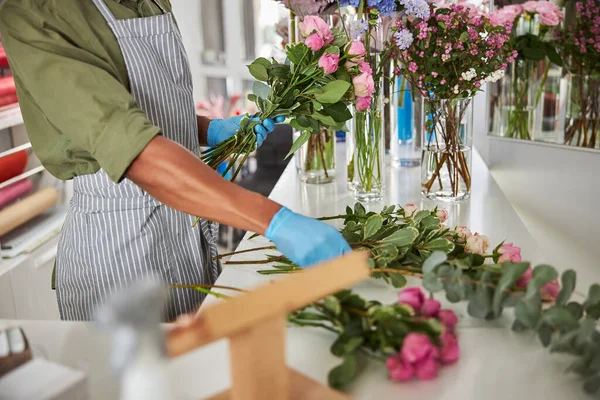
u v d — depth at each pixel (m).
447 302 1.18
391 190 2.02
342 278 0.83
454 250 1.30
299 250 1.13
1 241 2.45
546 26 2.17
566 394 0.90
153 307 0.67
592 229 2.17
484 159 2.56
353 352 0.94
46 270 2.56
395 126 2.27
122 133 1.17
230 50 3.83
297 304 0.81
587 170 2.15
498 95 2.38
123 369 0.66
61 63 1.24
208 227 1.66
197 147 1.66
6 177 2.39
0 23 1.28
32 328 1.10
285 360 0.83
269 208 1.17
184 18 3.82
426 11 1.67
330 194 1.99
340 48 1.63
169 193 1.18
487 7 2.37
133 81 1.45
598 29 2.02
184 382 0.93
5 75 2.46
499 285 1.00
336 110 1.59
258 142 1.69
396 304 1.00
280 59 2.43
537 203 2.34
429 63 1.72
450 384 0.93
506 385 0.92
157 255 1.52
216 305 0.81
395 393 0.91
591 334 0.90
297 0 1.78
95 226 1.51
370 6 1.71
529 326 0.96
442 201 1.88
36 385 0.85
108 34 1.42
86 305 1.55
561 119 2.20
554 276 0.95
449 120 1.81
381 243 1.29
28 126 1.45
